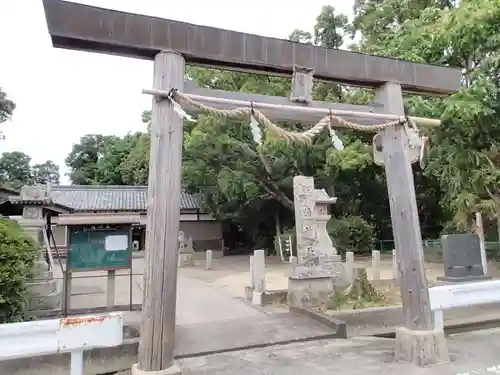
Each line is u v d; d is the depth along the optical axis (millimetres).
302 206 10188
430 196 19750
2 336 3131
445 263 10406
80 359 3438
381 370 4270
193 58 4270
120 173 32688
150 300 3754
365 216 22719
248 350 5078
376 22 14414
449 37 8203
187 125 16172
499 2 7660
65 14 3717
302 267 9039
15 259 5262
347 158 14633
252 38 4457
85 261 7750
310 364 4520
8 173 34156
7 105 18453
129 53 4078
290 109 4488
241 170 17547
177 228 3947
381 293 8820
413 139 4953
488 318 6434
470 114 7867
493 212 10461
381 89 5176
